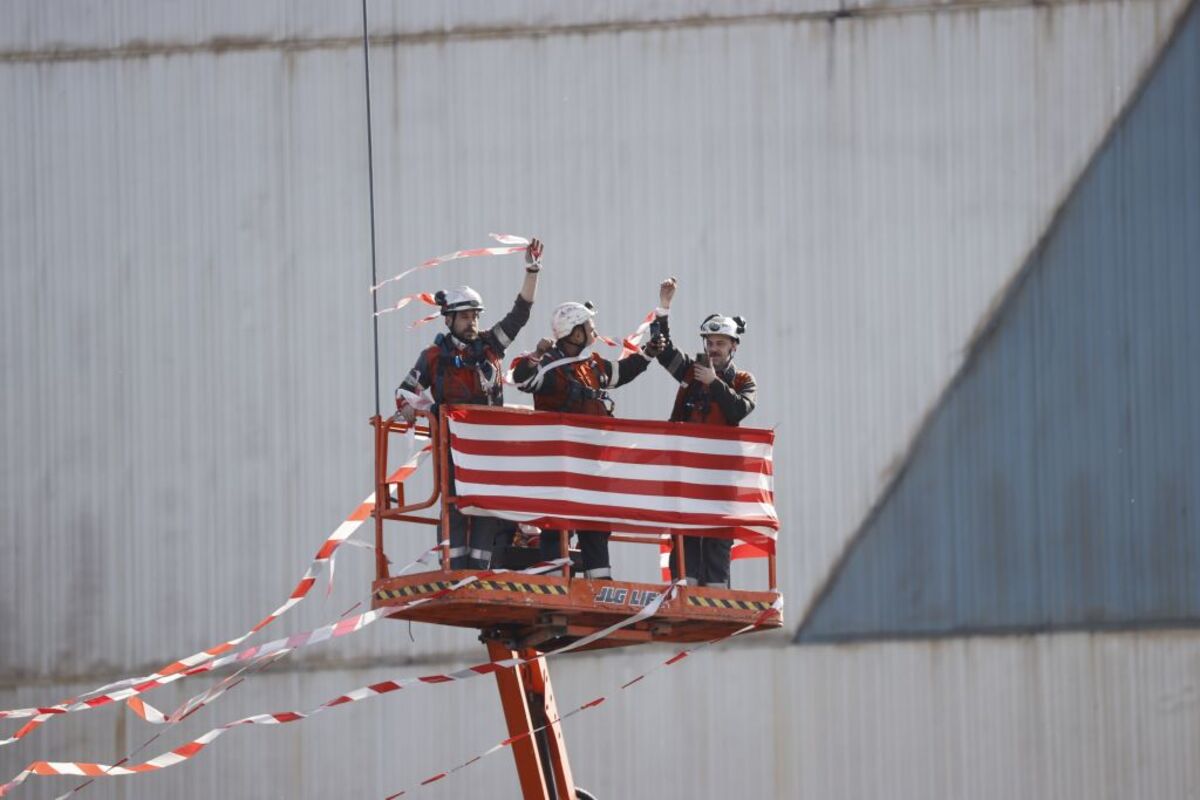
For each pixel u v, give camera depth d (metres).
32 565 79.19
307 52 80.44
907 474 77.75
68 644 78.88
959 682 77.06
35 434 79.75
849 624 77.31
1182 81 79.19
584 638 40.31
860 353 77.94
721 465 40.81
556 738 44.00
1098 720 77.00
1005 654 77.25
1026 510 77.88
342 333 78.94
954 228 78.56
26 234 80.56
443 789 76.69
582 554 40.22
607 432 39.88
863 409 77.88
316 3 80.62
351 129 79.75
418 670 77.44
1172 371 78.44
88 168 80.75
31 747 78.44
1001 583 77.56
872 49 79.06
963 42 79.12
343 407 78.62
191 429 79.25
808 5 79.25
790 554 77.44
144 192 80.44
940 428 77.94
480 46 79.56
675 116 78.75
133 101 80.94
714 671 76.88
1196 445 78.12
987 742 76.69
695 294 77.81
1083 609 77.56
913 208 78.56
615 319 77.56
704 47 79.06
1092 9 79.38
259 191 79.94
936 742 76.69
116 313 80.00
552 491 38.97
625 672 76.69
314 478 78.38
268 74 80.50
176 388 79.44
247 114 80.44
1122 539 77.81
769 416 77.62
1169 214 78.81
